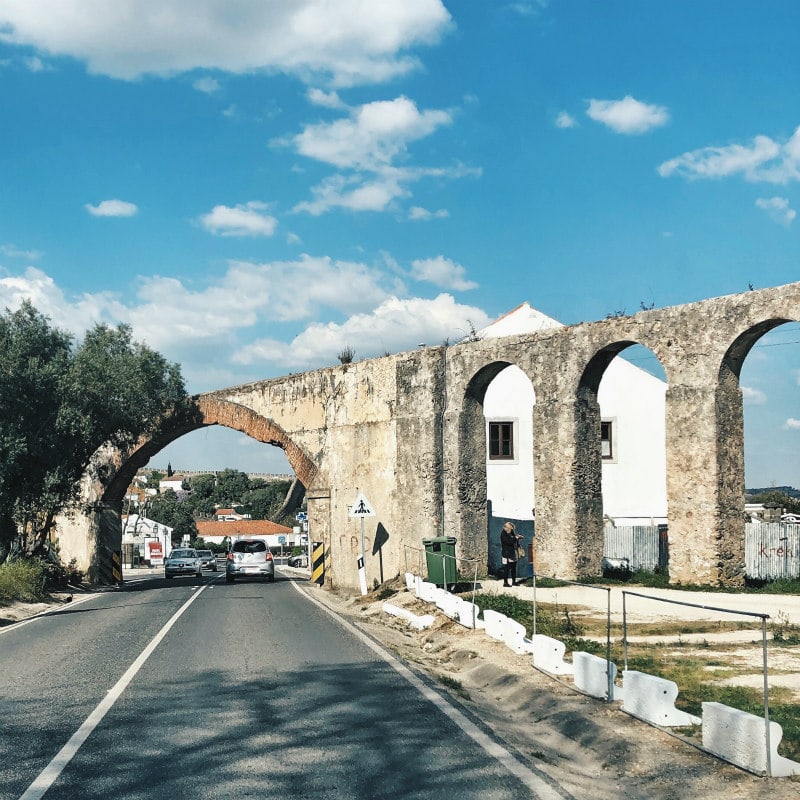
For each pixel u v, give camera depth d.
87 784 6.04
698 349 19.39
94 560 39.44
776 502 44.00
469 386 24.98
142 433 37.81
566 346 22.17
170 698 9.09
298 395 32.59
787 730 7.56
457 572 23.81
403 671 10.83
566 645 12.66
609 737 7.94
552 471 22.30
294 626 16.03
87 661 11.91
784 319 17.94
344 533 29.67
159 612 19.55
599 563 22.05
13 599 24.03
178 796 5.78
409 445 26.41
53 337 31.72
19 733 7.59
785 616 14.90
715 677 10.06
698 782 6.63
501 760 6.77
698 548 19.19
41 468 29.97
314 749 7.02
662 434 34.53
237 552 35.28
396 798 5.77
